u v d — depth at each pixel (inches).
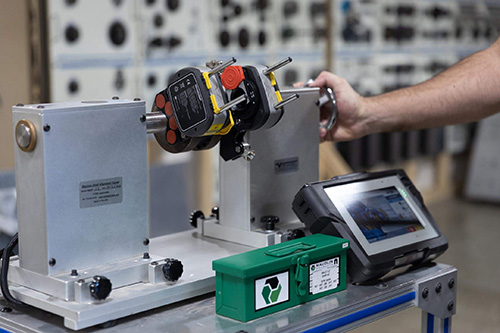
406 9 187.3
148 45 125.9
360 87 175.9
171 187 136.9
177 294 46.4
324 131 64.9
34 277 45.4
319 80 65.4
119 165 47.0
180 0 129.3
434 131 208.2
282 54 151.9
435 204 217.5
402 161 201.3
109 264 46.8
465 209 212.1
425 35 195.9
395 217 54.3
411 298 51.9
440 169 220.7
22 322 44.3
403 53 188.7
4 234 109.6
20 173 45.2
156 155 134.5
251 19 143.3
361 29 173.2
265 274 44.4
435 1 198.1
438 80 69.0
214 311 45.9
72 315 41.4
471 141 227.8
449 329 56.4
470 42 215.0
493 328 122.9
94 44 118.0
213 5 135.3
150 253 53.8
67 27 113.7
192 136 49.3
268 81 49.2
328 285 48.5
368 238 50.8
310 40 158.7
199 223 59.3
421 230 55.2
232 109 49.3
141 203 48.7
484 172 219.6
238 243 56.4
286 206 58.1
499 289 142.0
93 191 45.8
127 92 124.3
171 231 137.9
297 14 153.9
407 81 191.0
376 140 184.7
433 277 53.2
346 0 167.3
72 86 116.1
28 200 45.0
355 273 50.1
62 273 44.9
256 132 54.6
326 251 47.7
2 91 107.8
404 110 67.7
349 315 47.3
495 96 66.4
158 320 44.3
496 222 197.3
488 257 163.6
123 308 43.4
